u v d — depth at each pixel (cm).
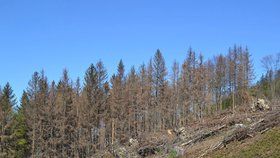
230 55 8456
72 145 7662
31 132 7719
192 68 8006
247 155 2798
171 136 4931
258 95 7831
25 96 8462
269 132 3058
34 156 7431
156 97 7938
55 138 7675
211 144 3772
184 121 7162
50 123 7900
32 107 8000
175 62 8169
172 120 7612
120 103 7906
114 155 5066
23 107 8269
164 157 4034
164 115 7669
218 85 8325
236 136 3347
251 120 4216
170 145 4319
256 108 5206
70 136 7925
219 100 8225
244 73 8169
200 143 4084
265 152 2706
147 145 4659
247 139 3241
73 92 8750
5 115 7688
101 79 8388
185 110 7612
